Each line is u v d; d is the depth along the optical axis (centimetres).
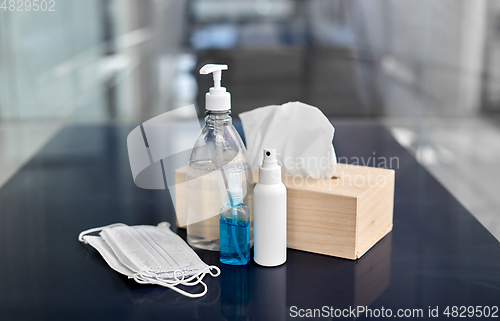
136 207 89
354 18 312
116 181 108
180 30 310
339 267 63
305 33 316
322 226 66
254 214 63
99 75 310
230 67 320
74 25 301
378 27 313
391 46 316
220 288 58
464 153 252
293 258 66
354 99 325
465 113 322
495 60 312
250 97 326
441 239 73
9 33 295
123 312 52
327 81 324
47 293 57
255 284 59
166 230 74
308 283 59
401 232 76
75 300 55
